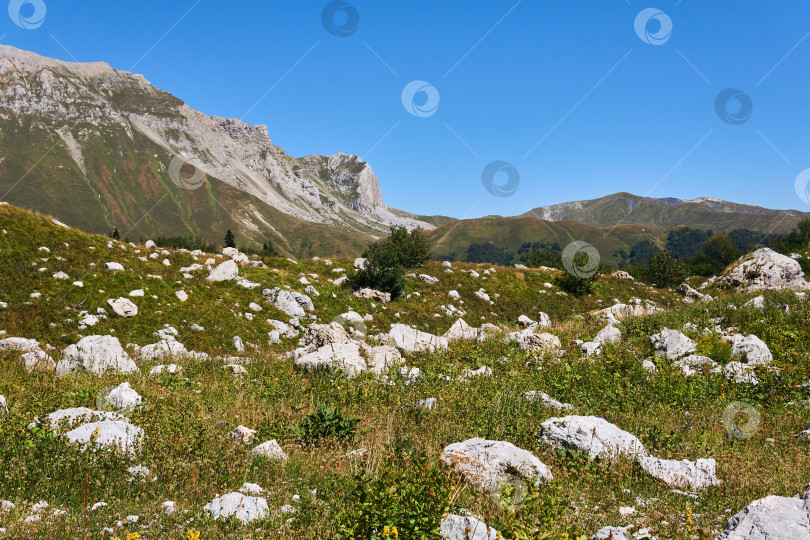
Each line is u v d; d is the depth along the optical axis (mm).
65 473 6301
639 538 4758
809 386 11359
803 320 17281
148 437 7852
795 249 54031
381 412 10531
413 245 42188
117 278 26891
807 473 6902
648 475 6969
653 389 12000
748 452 7891
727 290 36781
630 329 19656
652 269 45781
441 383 12695
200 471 6777
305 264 38469
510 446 6801
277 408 10633
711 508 5965
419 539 4117
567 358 15359
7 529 4586
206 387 12680
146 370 15312
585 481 6695
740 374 12594
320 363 14383
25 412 8445
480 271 42000
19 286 23656
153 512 5387
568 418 8375
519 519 4484
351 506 5004
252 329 27266
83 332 22531
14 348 18391
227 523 5125
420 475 5348
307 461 7531
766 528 4438
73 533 4688
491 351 17094
